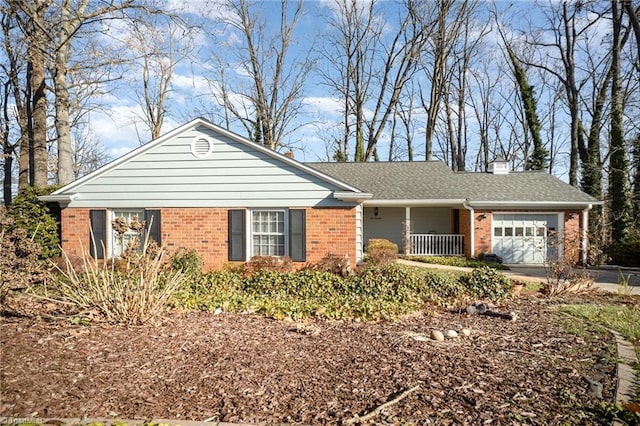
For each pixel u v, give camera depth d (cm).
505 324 637
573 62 2541
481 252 1653
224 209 1201
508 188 1783
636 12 1950
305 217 1175
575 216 1642
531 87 2869
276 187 1185
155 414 317
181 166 1213
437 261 1563
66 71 1465
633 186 2292
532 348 504
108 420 305
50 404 329
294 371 409
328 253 1164
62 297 640
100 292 589
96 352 457
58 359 431
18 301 651
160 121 2769
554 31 2597
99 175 1234
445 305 795
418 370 416
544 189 1759
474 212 1662
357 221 1185
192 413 319
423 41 2788
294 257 1172
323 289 867
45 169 1529
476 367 429
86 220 1241
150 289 599
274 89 2784
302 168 1170
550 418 317
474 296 878
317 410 326
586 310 739
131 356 446
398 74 2908
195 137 1208
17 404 327
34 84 1504
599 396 359
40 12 1383
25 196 1271
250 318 646
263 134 2780
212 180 1204
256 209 1195
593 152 2442
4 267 662
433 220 1947
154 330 553
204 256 1203
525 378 400
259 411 323
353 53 2969
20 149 2003
